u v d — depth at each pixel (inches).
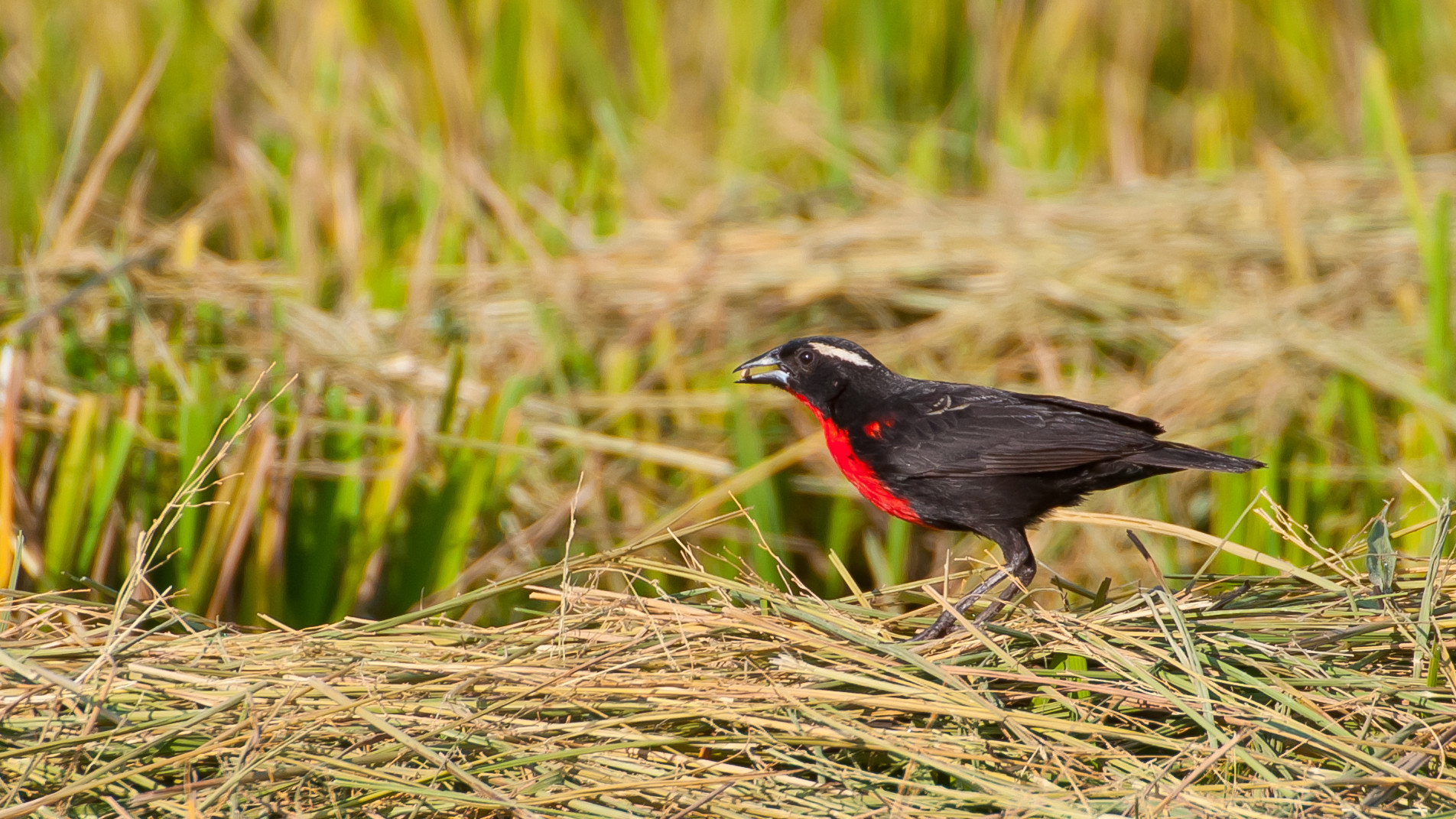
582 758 218.8
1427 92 703.1
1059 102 713.6
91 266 429.7
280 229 564.4
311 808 211.3
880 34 699.4
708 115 701.9
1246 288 474.0
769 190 607.8
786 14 731.4
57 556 339.9
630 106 719.1
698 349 478.0
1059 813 197.8
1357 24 728.3
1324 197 524.1
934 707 221.1
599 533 405.1
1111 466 302.2
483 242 541.0
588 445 415.5
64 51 705.0
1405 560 281.4
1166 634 235.6
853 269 484.4
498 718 224.2
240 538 349.4
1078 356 457.4
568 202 590.6
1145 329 455.8
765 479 402.3
